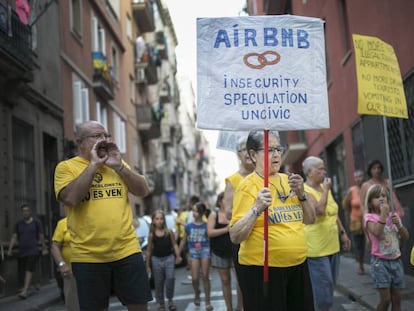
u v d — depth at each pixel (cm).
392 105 726
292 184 425
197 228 974
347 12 1438
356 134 1443
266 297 414
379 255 616
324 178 677
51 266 1667
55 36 1850
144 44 3450
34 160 1584
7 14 1315
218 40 443
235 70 443
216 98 440
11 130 1418
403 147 1057
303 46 450
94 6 2409
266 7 2244
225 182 634
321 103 448
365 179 1346
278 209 423
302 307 426
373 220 616
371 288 940
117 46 2911
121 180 487
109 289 476
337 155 1752
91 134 491
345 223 1653
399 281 619
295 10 2106
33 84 1603
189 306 980
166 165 4938
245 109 441
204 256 948
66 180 481
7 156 1380
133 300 470
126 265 471
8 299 1217
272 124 441
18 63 1334
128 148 3080
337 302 909
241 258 429
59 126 1842
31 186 1565
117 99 2819
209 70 442
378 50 723
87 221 468
